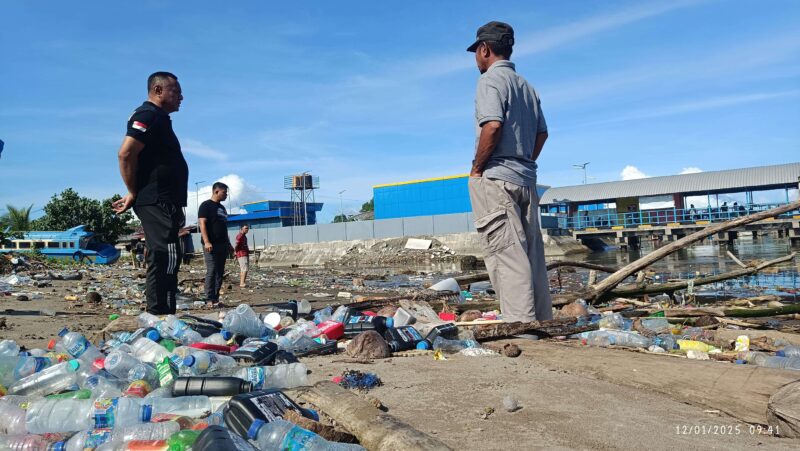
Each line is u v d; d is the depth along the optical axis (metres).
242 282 11.85
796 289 9.70
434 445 1.87
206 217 8.06
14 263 15.57
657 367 2.92
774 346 4.25
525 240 4.41
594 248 46.31
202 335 4.02
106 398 2.38
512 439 2.10
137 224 48.59
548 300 4.63
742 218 7.53
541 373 3.17
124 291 10.30
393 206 51.19
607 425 2.23
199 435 1.68
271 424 1.91
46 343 4.35
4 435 2.03
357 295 10.13
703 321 5.63
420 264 36.34
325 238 47.38
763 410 2.33
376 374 3.19
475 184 4.50
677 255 28.80
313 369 3.37
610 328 4.83
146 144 4.63
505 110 4.36
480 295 9.70
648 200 48.22
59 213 42.56
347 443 1.95
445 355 3.81
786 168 43.16
